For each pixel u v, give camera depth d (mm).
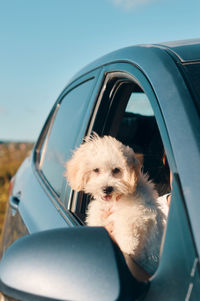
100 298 932
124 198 1796
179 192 1042
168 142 1148
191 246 943
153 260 1520
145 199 1767
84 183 2098
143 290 973
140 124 2504
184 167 1066
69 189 2156
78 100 2604
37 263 1051
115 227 1672
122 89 2090
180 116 1166
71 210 2045
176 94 1234
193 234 952
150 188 1946
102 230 1075
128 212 1644
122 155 2002
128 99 2176
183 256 954
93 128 2156
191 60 1381
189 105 1180
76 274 986
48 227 1971
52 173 2691
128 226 1581
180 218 1006
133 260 1370
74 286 971
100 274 967
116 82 2047
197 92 1228
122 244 1564
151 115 2527
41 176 2928
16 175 3863
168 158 1129
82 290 958
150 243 1562
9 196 3543
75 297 957
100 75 2205
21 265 1070
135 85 2074
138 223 1584
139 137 2521
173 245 993
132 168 1990
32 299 1013
